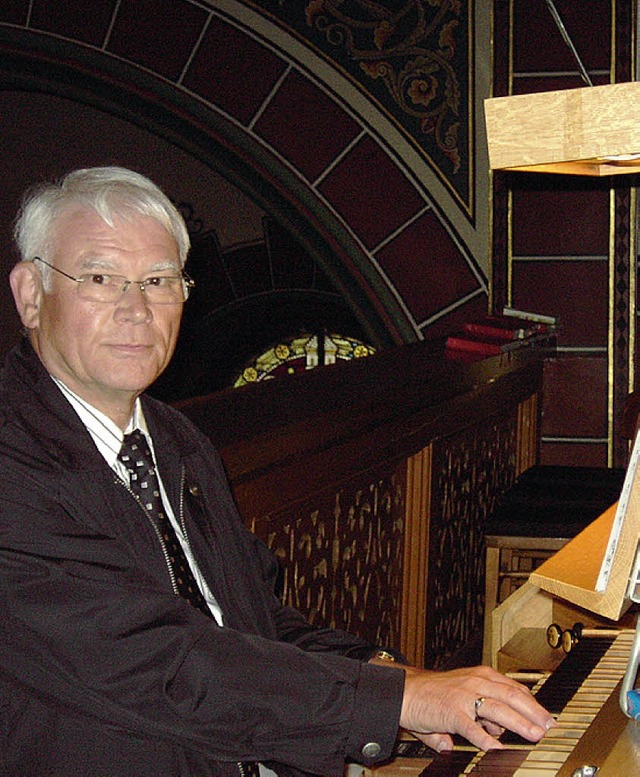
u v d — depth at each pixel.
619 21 6.21
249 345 9.97
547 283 6.40
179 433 1.86
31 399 1.61
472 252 6.50
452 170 6.49
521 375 5.58
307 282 9.44
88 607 1.46
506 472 5.46
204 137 6.94
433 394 3.81
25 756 1.53
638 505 1.42
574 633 2.15
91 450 1.60
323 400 2.94
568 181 6.34
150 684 1.48
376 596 3.56
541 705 1.67
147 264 1.64
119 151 9.51
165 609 1.50
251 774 1.75
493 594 3.96
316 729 1.50
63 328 1.63
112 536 1.59
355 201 6.64
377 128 6.57
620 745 1.45
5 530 1.47
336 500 3.13
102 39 6.85
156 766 1.53
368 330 6.76
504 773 1.49
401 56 6.50
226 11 6.70
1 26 6.90
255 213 9.45
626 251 6.30
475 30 6.38
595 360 6.35
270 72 6.68
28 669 1.50
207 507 1.83
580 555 1.69
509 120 1.33
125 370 1.64
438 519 4.20
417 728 1.54
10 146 9.59
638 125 1.29
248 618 1.80
